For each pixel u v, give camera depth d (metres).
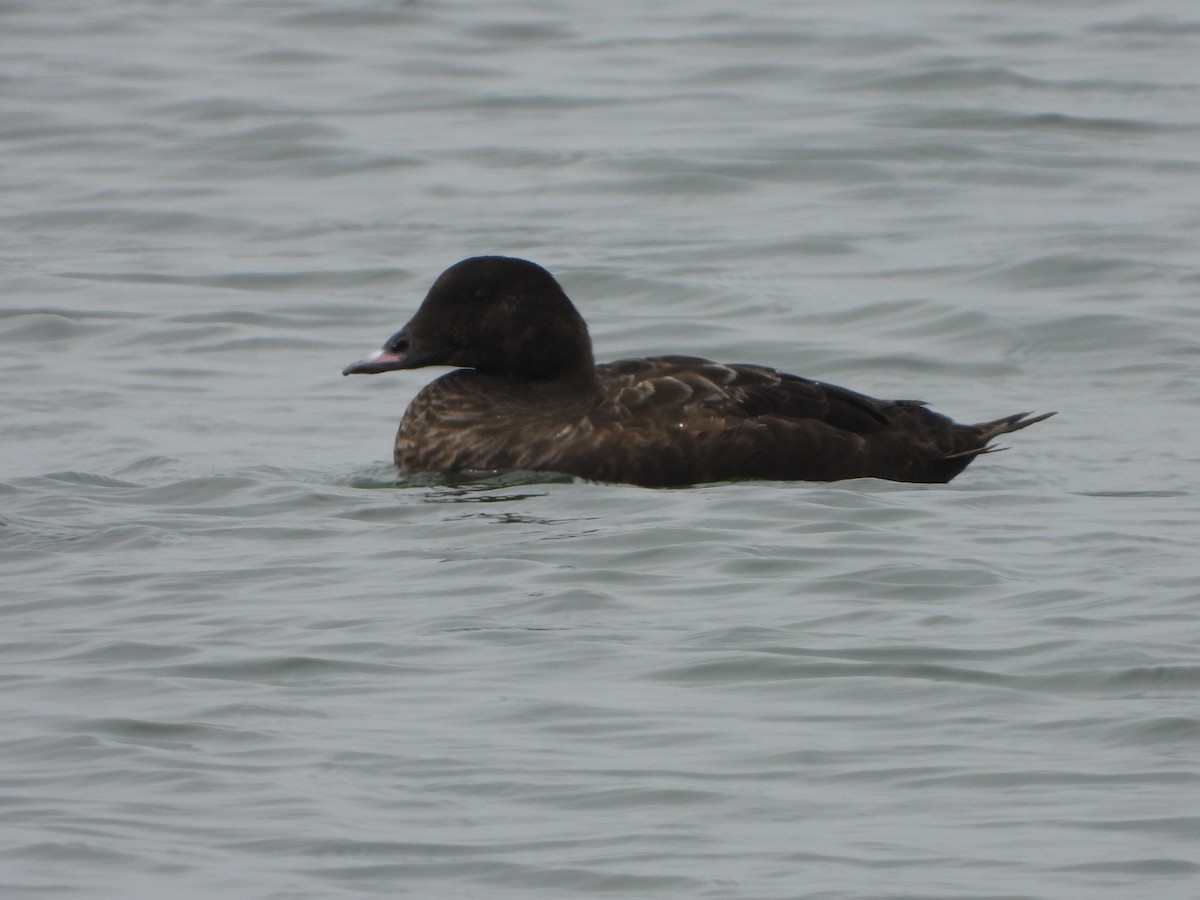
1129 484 14.62
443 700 10.02
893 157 25.36
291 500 14.12
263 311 20.42
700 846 8.36
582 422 14.90
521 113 27.72
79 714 9.85
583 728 9.63
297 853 8.35
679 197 24.23
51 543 13.02
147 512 13.82
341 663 10.58
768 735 9.51
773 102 27.89
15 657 10.77
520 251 22.23
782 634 10.92
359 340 19.62
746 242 22.33
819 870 8.12
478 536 13.05
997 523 13.26
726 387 15.01
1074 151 25.42
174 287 21.31
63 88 29.03
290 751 9.38
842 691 10.05
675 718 9.74
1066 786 8.89
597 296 20.84
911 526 13.15
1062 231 22.28
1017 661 10.43
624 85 28.92
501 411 15.28
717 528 13.04
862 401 15.18
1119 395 17.69
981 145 25.73
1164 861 8.13
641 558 12.43
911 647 10.66
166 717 9.80
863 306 20.16
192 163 25.88
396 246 22.61
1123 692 9.97
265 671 10.48
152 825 8.59
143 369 18.53
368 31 31.88
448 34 31.66
